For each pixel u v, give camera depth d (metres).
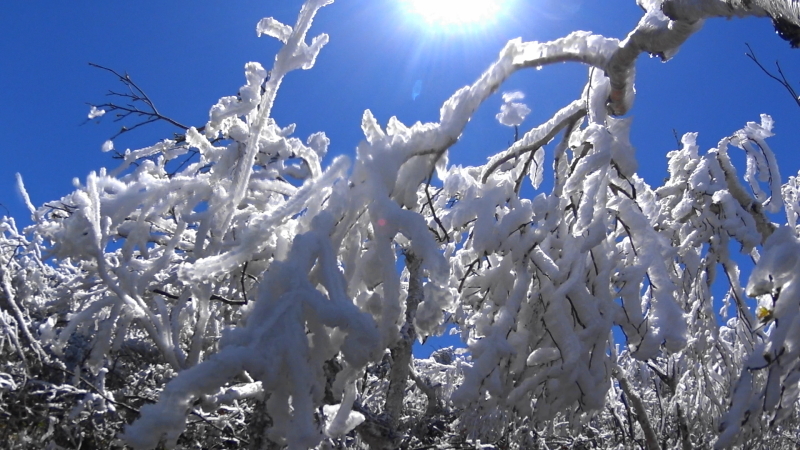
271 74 2.92
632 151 3.28
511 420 3.36
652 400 6.96
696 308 4.15
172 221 3.75
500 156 3.72
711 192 4.04
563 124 3.55
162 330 3.13
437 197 4.03
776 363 3.00
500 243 3.22
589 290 3.40
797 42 2.14
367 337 2.03
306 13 2.86
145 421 1.70
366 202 2.57
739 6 2.38
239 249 2.40
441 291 2.36
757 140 4.23
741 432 3.07
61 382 4.60
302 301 2.04
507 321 3.12
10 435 4.58
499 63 3.04
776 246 3.04
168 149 4.07
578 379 3.10
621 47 3.07
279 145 3.65
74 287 4.15
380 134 2.77
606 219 3.33
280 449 2.40
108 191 3.72
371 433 3.02
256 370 1.88
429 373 5.69
